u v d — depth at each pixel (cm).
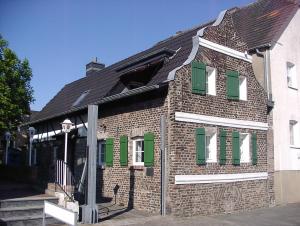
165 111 1326
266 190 1648
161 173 1304
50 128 2195
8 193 1334
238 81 1551
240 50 1593
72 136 1814
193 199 1324
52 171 1370
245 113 1579
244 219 1328
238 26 2064
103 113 1655
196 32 1600
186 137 1325
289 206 1681
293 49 1920
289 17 1875
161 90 1344
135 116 1460
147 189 1366
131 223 1147
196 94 1378
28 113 2058
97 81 2153
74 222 817
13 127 2002
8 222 1061
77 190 1332
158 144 1340
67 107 2170
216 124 1440
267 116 1717
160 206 1303
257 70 1791
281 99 1802
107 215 1274
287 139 1809
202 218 1299
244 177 1541
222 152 1446
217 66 1477
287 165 1789
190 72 1363
